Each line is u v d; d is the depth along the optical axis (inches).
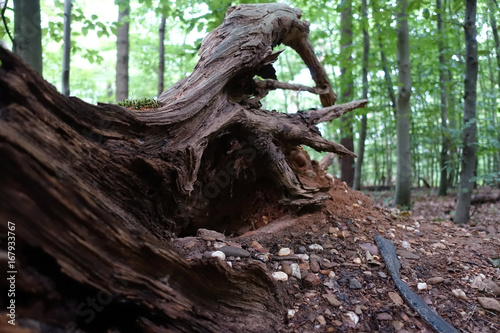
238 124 98.2
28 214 46.3
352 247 100.1
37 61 92.5
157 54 341.7
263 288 74.5
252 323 68.9
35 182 46.6
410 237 114.9
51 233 48.3
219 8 161.5
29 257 48.4
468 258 105.6
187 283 64.8
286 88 123.6
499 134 191.5
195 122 86.7
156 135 77.6
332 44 355.9
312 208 110.7
